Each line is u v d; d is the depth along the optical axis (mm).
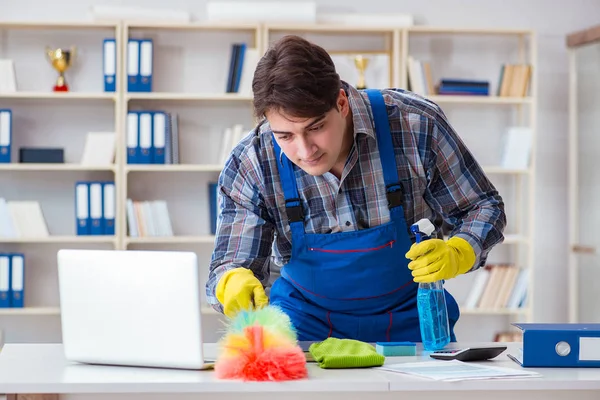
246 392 1529
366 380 1518
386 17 4738
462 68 5012
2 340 4738
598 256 4684
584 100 4816
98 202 4613
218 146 4914
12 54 4793
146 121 4613
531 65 4801
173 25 4617
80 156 4871
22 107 4828
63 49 4816
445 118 2049
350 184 2006
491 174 5082
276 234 2090
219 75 4891
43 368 1680
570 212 4930
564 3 5051
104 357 1699
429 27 4727
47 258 4883
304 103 1607
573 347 1712
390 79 4844
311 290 2051
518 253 5008
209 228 4926
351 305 2047
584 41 4727
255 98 1671
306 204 2018
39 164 4602
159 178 4902
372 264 2025
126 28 4598
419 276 1843
